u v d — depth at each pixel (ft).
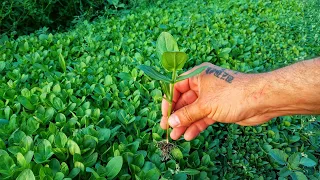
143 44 1.74
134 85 1.34
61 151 0.90
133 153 0.97
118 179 0.90
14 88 1.26
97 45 1.68
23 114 1.09
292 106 0.79
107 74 1.42
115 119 1.12
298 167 1.05
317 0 2.65
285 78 0.77
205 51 1.69
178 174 0.92
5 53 1.56
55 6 2.46
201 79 0.86
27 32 2.29
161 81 0.82
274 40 2.00
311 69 0.74
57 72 1.40
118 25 2.01
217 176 1.04
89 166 0.90
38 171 0.86
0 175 0.86
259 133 1.24
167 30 1.94
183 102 0.97
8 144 0.98
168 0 2.66
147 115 1.17
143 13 2.24
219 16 2.21
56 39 1.79
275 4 2.64
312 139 1.24
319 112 0.79
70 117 1.15
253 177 1.07
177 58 0.71
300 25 2.20
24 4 2.11
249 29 2.06
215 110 0.84
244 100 0.80
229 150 1.14
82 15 2.35
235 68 1.58
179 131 0.96
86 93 1.27
